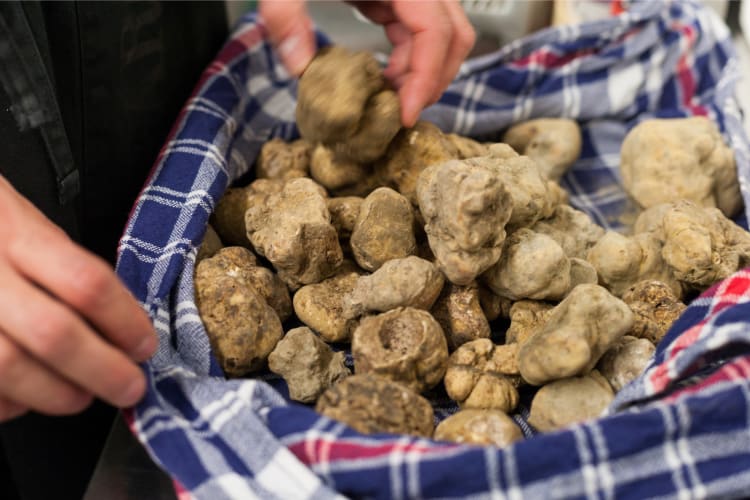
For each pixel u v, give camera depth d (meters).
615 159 0.69
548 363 0.42
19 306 0.34
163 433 0.40
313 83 0.49
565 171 0.67
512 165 0.52
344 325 0.49
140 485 0.45
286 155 0.59
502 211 0.46
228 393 0.41
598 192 0.67
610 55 0.70
